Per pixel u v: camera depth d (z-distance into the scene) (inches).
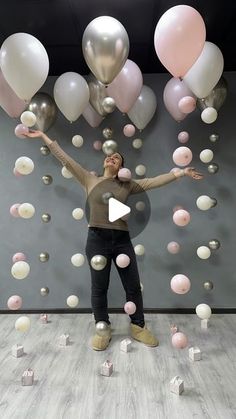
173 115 100.8
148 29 89.0
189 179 114.0
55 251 115.8
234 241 114.0
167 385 71.1
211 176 113.5
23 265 83.3
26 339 94.0
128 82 88.9
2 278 116.1
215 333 97.8
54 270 116.0
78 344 90.7
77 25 87.5
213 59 83.0
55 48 98.2
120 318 109.9
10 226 116.1
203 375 74.9
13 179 115.6
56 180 114.9
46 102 97.1
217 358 82.6
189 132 113.4
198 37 69.9
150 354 84.7
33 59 76.6
